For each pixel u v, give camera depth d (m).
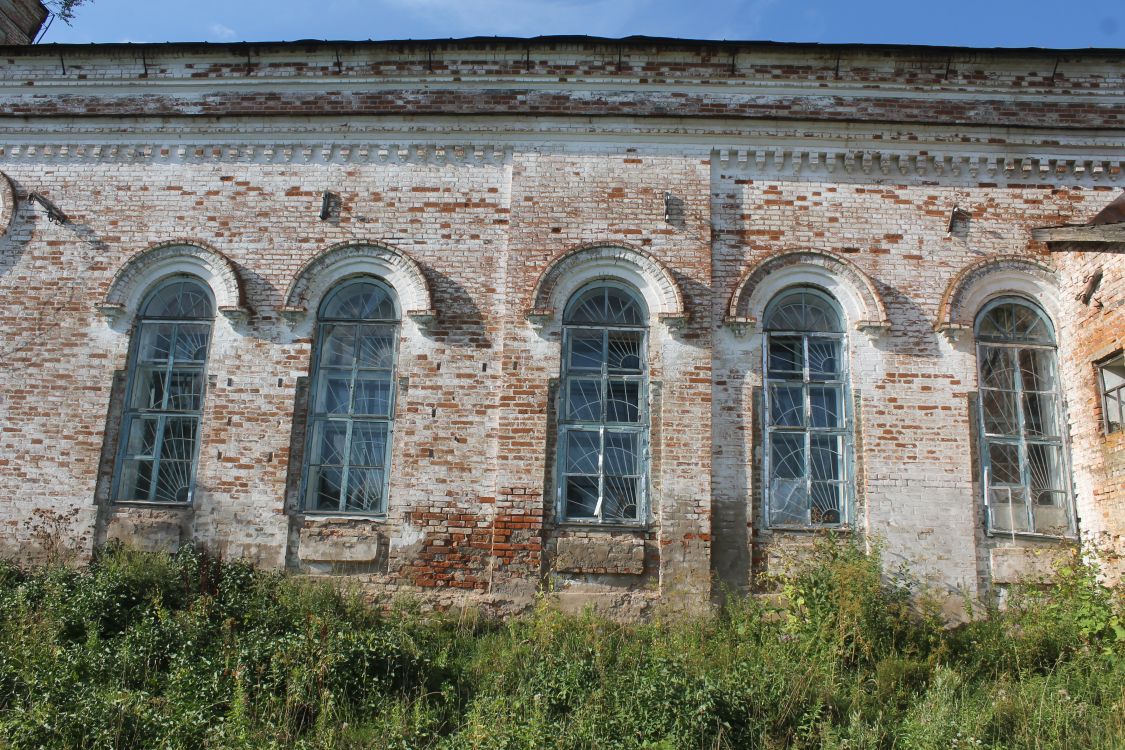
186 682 7.91
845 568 9.85
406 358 11.41
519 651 9.30
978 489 11.09
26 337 11.69
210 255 11.80
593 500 11.08
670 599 10.58
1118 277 10.48
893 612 10.17
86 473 11.29
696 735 7.34
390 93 12.47
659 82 12.33
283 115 11.99
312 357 11.57
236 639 8.70
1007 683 8.71
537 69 12.40
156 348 11.80
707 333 11.30
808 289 11.70
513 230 11.64
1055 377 11.52
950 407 11.22
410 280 11.60
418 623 10.03
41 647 8.42
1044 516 11.13
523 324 11.38
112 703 7.31
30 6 15.53
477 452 11.12
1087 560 10.67
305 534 11.02
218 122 12.12
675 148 11.88
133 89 12.69
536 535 10.80
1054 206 11.82
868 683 8.87
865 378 11.27
